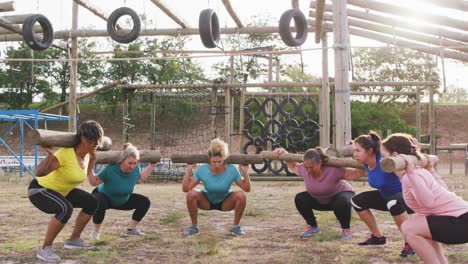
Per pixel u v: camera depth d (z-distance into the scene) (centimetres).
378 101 4250
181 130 2944
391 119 3647
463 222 418
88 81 5028
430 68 4094
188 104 2517
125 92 1816
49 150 545
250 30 1400
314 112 1756
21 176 1981
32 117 1927
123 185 654
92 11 1199
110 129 4731
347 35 952
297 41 1055
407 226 436
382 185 579
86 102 5197
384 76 4272
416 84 1791
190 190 710
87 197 602
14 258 574
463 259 554
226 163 697
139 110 4028
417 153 454
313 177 657
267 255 584
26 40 1098
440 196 429
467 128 4344
